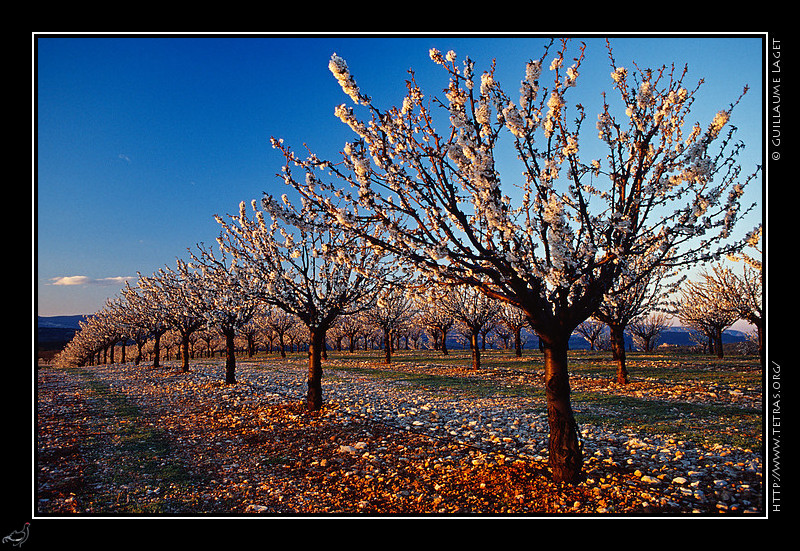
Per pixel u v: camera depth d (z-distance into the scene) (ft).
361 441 39.40
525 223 26.03
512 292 27.58
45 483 31.60
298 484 30.22
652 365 100.99
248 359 167.73
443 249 25.31
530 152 23.94
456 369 106.42
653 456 32.04
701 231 24.02
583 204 24.50
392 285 30.73
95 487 30.81
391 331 145.38
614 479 27.45
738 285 87.86
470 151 22.27
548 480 27.43
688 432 38.91
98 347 223.71
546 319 27.32
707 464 29.76
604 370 94.22
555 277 24.07
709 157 21.63
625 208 25.23
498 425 44.75
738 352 158.71
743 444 33.96
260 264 57.06
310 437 41.78
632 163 24.88
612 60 24.02
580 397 60.75
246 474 32.91
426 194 25.12
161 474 33.40
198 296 84.07
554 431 27.45
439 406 56.59
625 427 42.32
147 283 124.67
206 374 102.83
